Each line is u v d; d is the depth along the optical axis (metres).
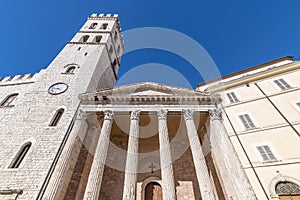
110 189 19.86
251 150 17.38
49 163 15.88
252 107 20.78
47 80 23.97
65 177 15.41
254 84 23.03
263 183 15.10
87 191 13.80
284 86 20.97
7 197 13.64
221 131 18.14
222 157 17.05
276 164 15.73
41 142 17.42
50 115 19.86
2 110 21.56
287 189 14.36
